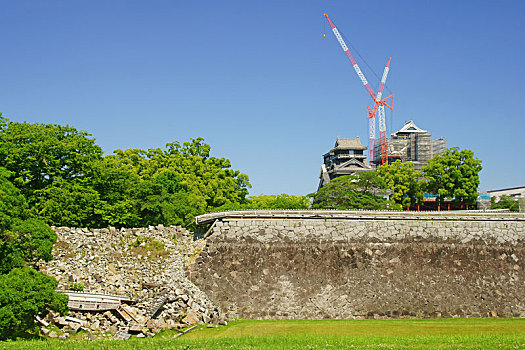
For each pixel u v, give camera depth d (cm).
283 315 4062
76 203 4712
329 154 13638
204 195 7188
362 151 13188
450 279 4322
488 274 4378
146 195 5650
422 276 4303
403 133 13900
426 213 4472
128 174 5838
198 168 7744
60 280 3638
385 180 8944
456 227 4478
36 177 4866
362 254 4309
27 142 4859
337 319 4069
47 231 3359
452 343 2928
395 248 4359
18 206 3369
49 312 3095
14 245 3200
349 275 4234
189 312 3550
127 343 2738
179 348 2664
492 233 4506
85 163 5044
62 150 4903
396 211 4475
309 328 3647
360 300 4169
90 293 3422
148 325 3222
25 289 2789
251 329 3566
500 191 11700
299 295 4128
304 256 4244
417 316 4178
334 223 4362
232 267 4166
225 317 3859
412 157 13588
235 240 4241
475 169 8550
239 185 8331
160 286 3697
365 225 4391
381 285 4231
